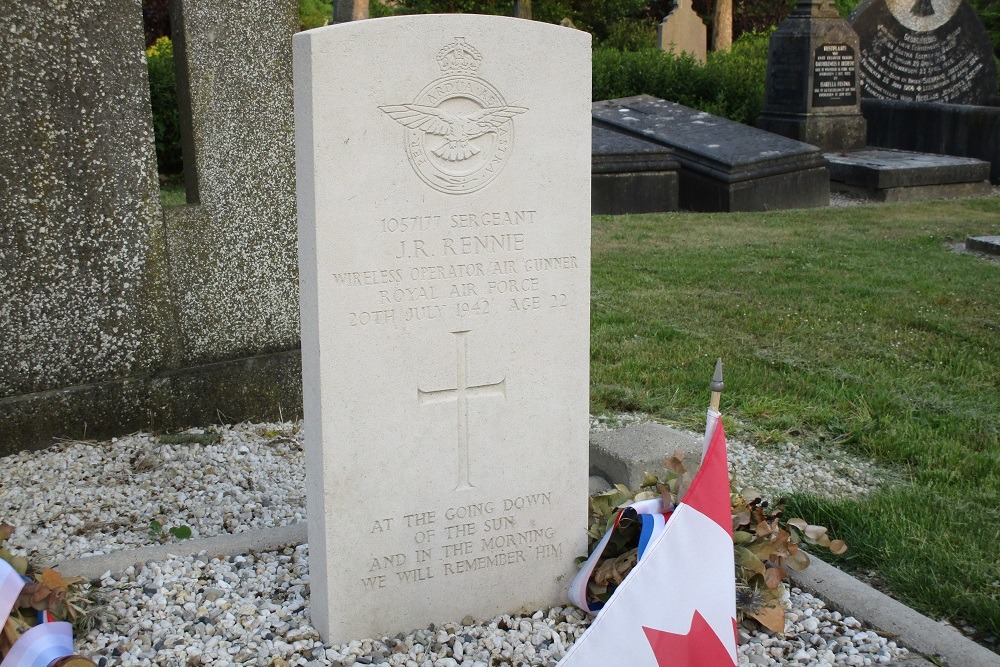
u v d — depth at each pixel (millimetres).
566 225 3588
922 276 9305
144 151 5355
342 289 3266
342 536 3439
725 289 8844
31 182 5039
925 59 17219
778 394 6340
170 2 5473
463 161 3361
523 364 3623
